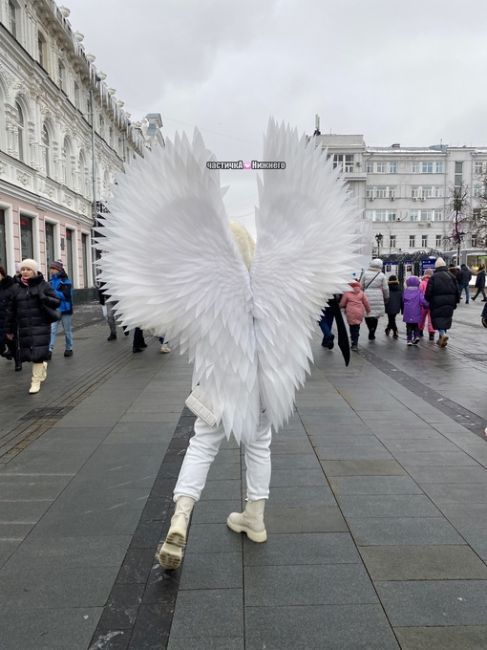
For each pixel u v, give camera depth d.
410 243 69.31
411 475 3.98
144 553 2.89
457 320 16.70
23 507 3.50
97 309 24.72
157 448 4.68
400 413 5.80
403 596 2.48
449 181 69.06
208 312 2.51
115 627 2.28
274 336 2.63
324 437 4.94
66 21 26.42
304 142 2.59
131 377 8.10
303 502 3.51
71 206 28.23
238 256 2.54
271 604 2.43
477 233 45.84
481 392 6.83
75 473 4.11
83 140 31.02
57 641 2.20
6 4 19.72
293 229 2.63
